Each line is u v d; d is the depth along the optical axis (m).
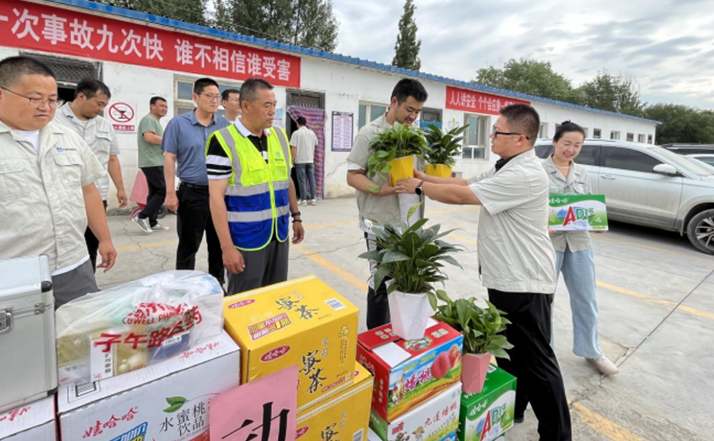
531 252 1.70
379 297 2.20
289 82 7.29
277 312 1.18
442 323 1.63
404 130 1.86
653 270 4.53
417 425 1.42
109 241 2.03
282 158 2.14
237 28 17.45
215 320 1.06
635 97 37.59
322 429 1.21
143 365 0.93
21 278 0.80
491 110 11.11
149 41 5.74
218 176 1.89
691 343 2.87
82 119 2.88
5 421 0.75
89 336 0.87
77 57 5.22
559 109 13.27
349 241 5.04
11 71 1.39
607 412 2.11
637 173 5.86
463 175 10.92
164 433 0.93
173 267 3.77
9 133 1.47
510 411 1.77
